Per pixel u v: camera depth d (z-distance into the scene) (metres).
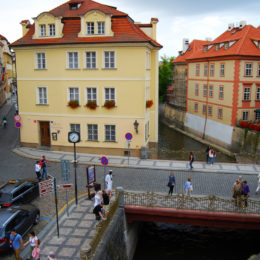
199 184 18.98
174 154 27.53
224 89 38.81
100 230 11.96
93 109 25.52
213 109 42.03
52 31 25.48
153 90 28.28
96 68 24.84
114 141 25.67
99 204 13.09
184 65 54.91
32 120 27.20
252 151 33.00
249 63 36.31
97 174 20.95
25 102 27.06
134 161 23.94
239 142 35.28
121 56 24.33
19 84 26.89
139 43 23.67
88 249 10.49
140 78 24.39
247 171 21.59
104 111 25.41
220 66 39.78
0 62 57.28
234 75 36.31
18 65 26.55
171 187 16.14
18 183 15.79
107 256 11.88
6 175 20.78
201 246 17.11
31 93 26.75
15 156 25.34
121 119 25.25
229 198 16.59
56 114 26.39
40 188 12.12
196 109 47.69
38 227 13.85
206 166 22.73
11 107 54.78
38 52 25.75
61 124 26.42
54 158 24.67
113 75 24.72
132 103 24.88
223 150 37.84
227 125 38.19
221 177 20.42
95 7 26.73
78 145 26.39
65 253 11.87
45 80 26.14
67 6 28.22
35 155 25.41
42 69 26.00
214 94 41.62
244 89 36.69
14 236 10.90
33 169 22.08
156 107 28.56
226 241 17.64
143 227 19.22
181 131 51.62
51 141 26.86
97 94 25.28
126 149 25.62
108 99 25.36
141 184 19.00
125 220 15.35
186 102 51.69
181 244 17.28
